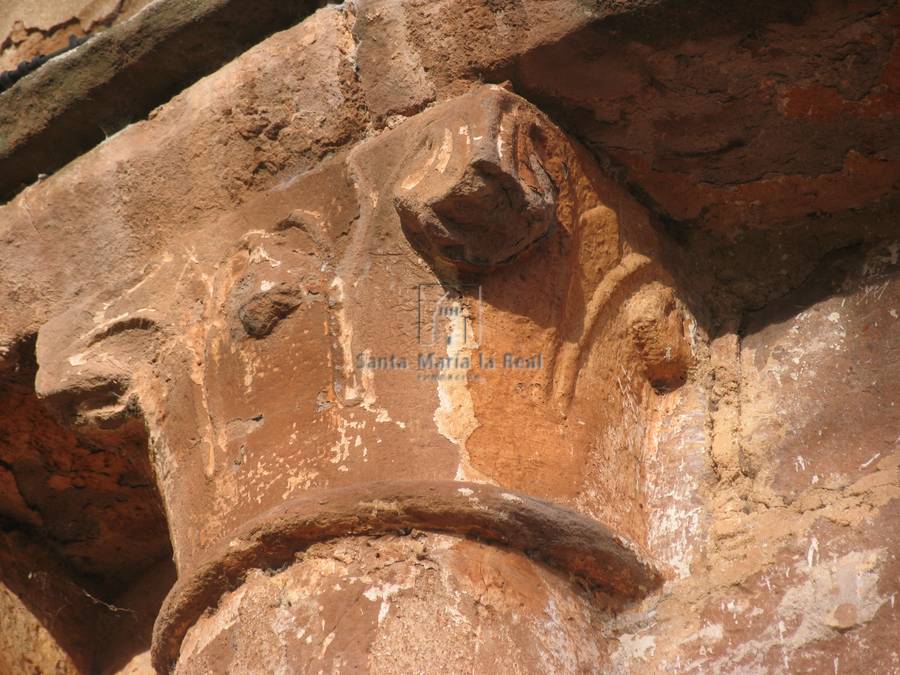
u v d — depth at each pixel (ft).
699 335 13.30
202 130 13.56
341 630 10.50
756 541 11.83
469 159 11.44
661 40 11.91
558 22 12.03
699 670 11.36
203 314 12.96
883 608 10.97
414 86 12.64
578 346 12.29
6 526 17.12
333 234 12.42
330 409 11.66
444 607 10.52
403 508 10.87
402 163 12.22
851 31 11.65
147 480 16.72
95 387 13.34
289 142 13.03
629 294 12.97
